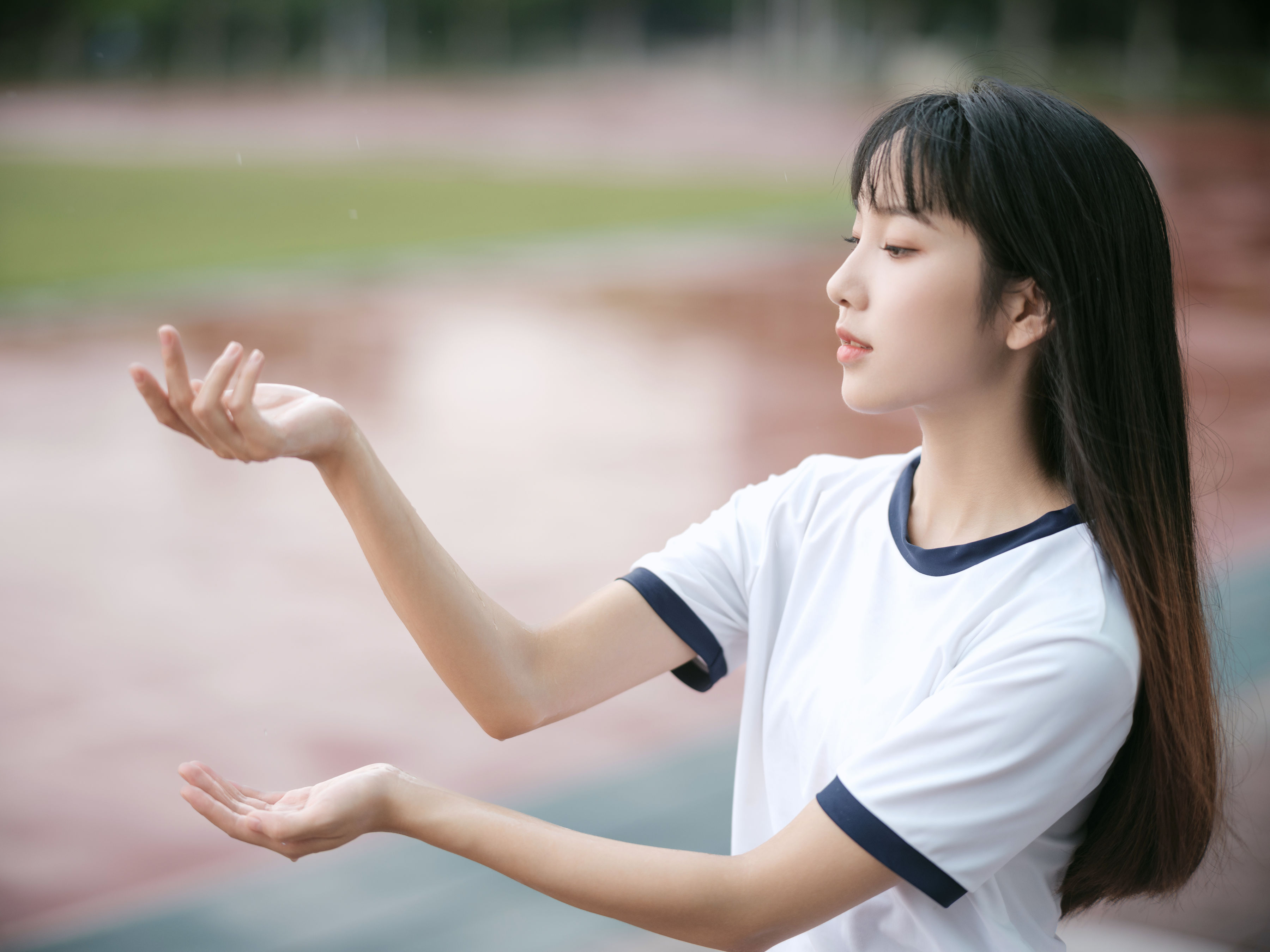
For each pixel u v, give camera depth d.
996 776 1.08
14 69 54.28
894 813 1.08
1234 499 6.49
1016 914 1.21
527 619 5.33
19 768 3.91
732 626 1.40
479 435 8.53
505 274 15.93
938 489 1.26
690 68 49.94
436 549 1.22
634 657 1.37
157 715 4.32
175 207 21.73
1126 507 1.16
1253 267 15.78
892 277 1.18
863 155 1.21
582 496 7.17
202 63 54.53
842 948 1.23
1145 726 1.18
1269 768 3.22
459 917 2.96
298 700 4.44
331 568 5.93
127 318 12.83
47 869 3.30
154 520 6.67
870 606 1.25
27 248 17.23
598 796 3.59
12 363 10.69
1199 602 1.23
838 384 10.25
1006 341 1.18
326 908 3.02
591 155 31.20
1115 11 44.75
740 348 11.74
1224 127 35.84
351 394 9.77
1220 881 2.82
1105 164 1.16
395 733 4.16
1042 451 1.23
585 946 2.83
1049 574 1.16
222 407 1.02
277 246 17.78
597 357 11.30
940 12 45.88
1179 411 1.23
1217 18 45.69
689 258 17.22
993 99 1.17
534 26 53.09
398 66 53.78
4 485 7.29
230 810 1.08
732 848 1.39
